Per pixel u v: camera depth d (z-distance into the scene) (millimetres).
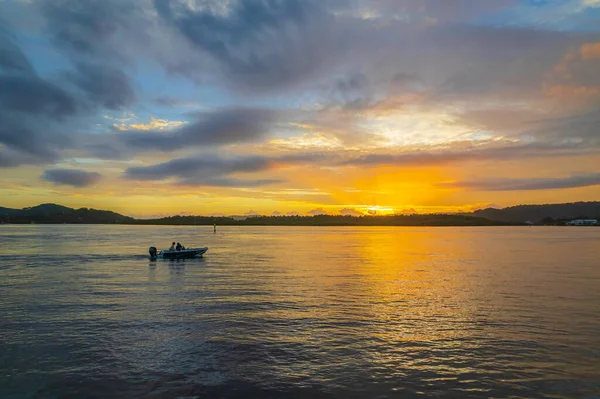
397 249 74062
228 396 12852
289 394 12969
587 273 38219
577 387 13422
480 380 13891
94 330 19062
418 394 12992
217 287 30344
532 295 27078
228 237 137750
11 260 51344
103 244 88625
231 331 18875
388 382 13742
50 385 13562
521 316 21500
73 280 34000
